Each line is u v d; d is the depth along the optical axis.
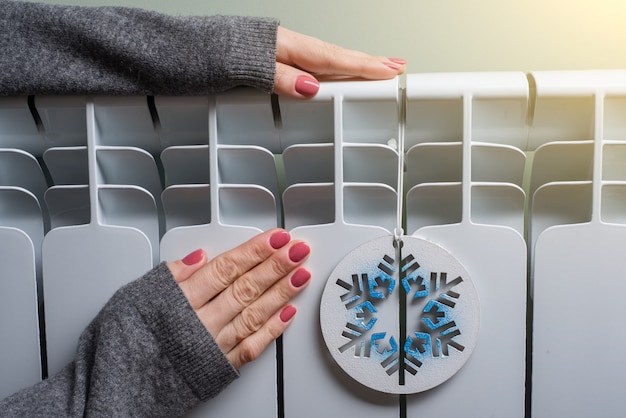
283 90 0.66
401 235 0.67
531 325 0.77
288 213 0.72
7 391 0.75
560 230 0.67
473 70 0.84
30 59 0.67
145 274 0.67
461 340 0.67
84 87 0.67
